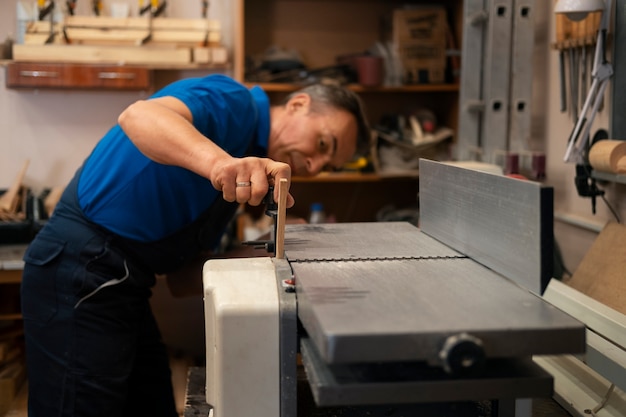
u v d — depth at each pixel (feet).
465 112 7.27
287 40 10.78
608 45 5.76
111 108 10.20
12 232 8.64
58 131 10.14
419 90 10.20
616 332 4.13
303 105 6.31
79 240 5.49
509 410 3.28
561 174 6.94
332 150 6.34
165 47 9.43
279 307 2.99
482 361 2.40
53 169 10.22
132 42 9.45
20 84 9.21
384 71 10.06
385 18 10.64
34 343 5.66
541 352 2.49
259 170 3.77
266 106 6.18
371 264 3.44
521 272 2.94
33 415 5.72
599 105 5.64
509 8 6.84
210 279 3.27
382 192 11.22
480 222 3.38
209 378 3.27
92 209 5.52
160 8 9.68
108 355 5.55
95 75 9.31
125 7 9.78
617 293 4.95
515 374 2.68
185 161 4.21
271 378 3.02
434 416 3.35
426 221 4.24
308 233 4.32
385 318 2.55
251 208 10.62
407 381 2.62
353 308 2.67
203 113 5.07
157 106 4.64
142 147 4.47
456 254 3.65
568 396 4.15
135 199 5.45
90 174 5.62
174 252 5.82
